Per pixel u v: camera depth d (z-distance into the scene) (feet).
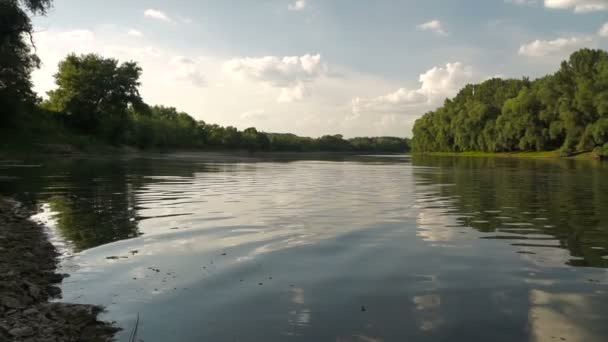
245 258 27.99
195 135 475.72
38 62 207.41
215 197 61.16
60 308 20.20
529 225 39.04
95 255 29.17
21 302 20.90
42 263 27.48
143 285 23.12
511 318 18.72
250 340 16.92
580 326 17.92
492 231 36.47
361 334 17.31
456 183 85.66
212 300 20.92
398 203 54.54
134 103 298.97
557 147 298.56
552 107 280.92
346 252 29.45
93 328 18.15
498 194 64.80
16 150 206.08
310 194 65.57
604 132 225.76
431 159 290.76
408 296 21.29
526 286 22.59
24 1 127.24
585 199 58.13
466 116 395.14
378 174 118.01
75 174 104.58
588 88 244.83
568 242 32.30
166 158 248.93
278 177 104.58
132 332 17.71
